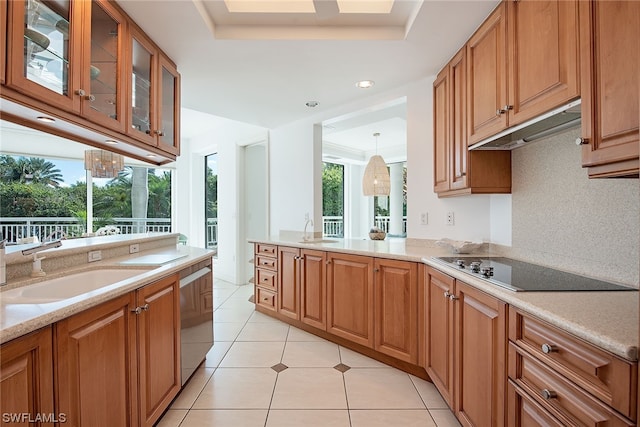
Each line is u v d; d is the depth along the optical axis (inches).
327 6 73.2
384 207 283.6
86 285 68.1
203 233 261.9
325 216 278.5
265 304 139.3
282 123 159.3
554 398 38.5
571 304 42.3
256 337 116.2
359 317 100.0
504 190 81.7
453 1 66.6
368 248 105.0
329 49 85.7
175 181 258.8
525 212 77.1
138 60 76.8
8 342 34.4
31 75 47.7
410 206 111.5
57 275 61.7
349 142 246.5
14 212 198.7
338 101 126.9
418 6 70.1
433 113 100.1
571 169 63.5
